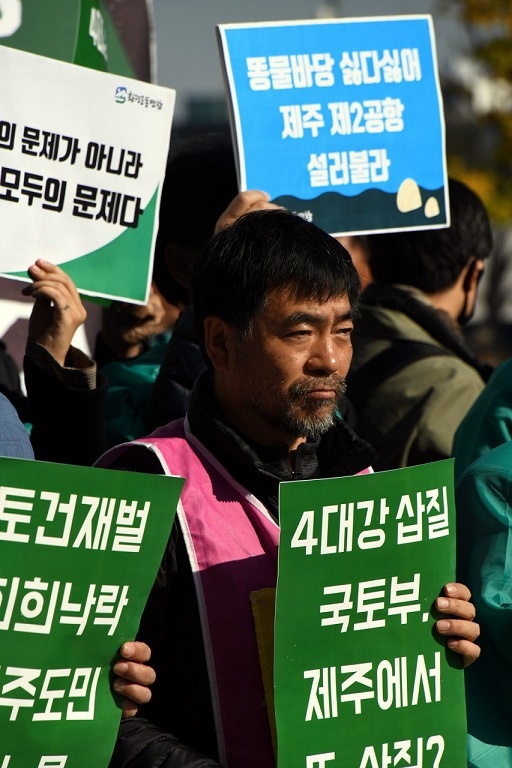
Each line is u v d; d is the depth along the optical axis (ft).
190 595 15.08
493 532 17.49
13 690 13.73
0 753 13.69
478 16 126.31
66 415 19.39
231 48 22.50
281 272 15.34
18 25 22.63
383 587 15.26
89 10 23.54
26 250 20.01
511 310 150.20
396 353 25.35
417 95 23.99
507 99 133.69
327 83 23.16
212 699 14.85
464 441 21.09
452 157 138.41
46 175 20.21
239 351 15.70
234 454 15.71
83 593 14.05
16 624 13.71
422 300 26.27
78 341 27.71
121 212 20.93
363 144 23.45
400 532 15.35
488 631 16.87
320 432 15.74
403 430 24.54
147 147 21.12
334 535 14.90
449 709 15.67
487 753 16.81
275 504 15.75
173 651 15.16
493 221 136.67
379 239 26.96
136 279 21.11
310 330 15.49
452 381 24.82
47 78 20.17
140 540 14.30
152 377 23.88
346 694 14.98
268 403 15.58
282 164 22.72
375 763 15.11
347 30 23.41
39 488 13.75
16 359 27.53
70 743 14.03
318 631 14.85
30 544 13.74
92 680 14.20
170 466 15.69
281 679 14.61
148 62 28.22
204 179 23.58
